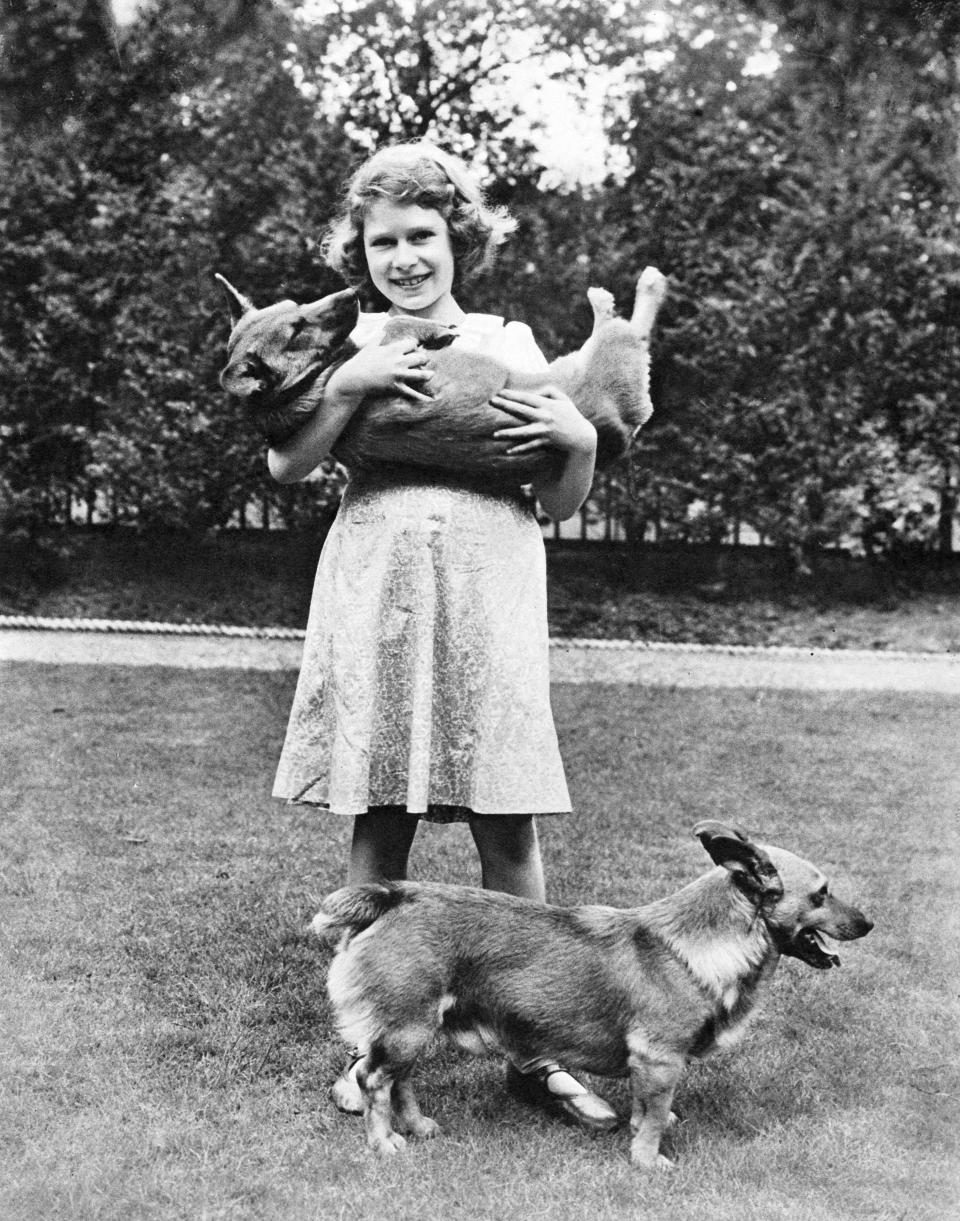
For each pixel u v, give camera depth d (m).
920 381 14.53
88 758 8.13
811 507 14.70
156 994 4.52
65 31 14.16
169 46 14.40
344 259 4.22
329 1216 3.12
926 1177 3.39
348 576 3.90
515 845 4.04
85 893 5.60
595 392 3.98
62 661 11.64
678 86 14.57
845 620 14.46
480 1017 3.61
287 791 3.99
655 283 4.14
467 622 3.86
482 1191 3.26
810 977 4.80
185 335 14.52
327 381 3.79
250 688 10.50
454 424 3.78
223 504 14.82
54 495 15.22
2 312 14.57
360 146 14.75
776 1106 3.84
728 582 15.20
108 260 14.42
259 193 14.49
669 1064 3.50
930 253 14.38
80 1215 3.11
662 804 7.30
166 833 6.57
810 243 14.40
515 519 3.95
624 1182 3.33
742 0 14.23
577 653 12.95
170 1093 3.80
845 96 14.39
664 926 3.62
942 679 11.73
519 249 14.64
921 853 6.40
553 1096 3.81
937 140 14.35
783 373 14.54
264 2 14.33
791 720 9.66
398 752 3.87
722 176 14.57
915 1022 4.40
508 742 3.85
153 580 15.12
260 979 4.67
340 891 3.60
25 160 14.34
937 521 14.80
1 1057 3.99
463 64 14.61
